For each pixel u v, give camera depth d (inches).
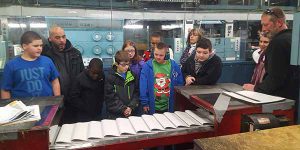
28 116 46.2
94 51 149.6
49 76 75.7
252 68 130.4
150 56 116.0
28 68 71.5
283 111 56.6
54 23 151.7
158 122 61.7
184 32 172.1
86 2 158.7
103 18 158.9
